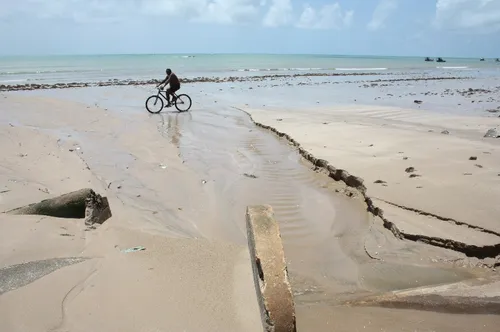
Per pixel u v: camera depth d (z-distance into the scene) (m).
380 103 18.12
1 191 6.02
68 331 2.96
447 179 6.88
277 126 12.67
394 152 8.87
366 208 6.36
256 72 42.94
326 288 4.39
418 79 34.56
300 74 39.91
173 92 16.38
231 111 16.53
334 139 10.51
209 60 81.94
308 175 8.28
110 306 3.29
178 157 9.29
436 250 4.92
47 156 8.48
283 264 3.10
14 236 4.49
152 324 3.09
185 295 3.51
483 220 5.31
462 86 27.45
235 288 3.65
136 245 4.62
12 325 3.00
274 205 6.76
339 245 5.38
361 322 3.65
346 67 58.34
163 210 6.29
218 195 7.06
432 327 3.55
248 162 9.20
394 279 4.49
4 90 21.70
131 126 12.73
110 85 25.94
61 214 5.29
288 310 2.83
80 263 4.02
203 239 5.14
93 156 9.05
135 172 8.04
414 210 5.78
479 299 3.96
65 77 32.38
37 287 3.50
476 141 9.85
